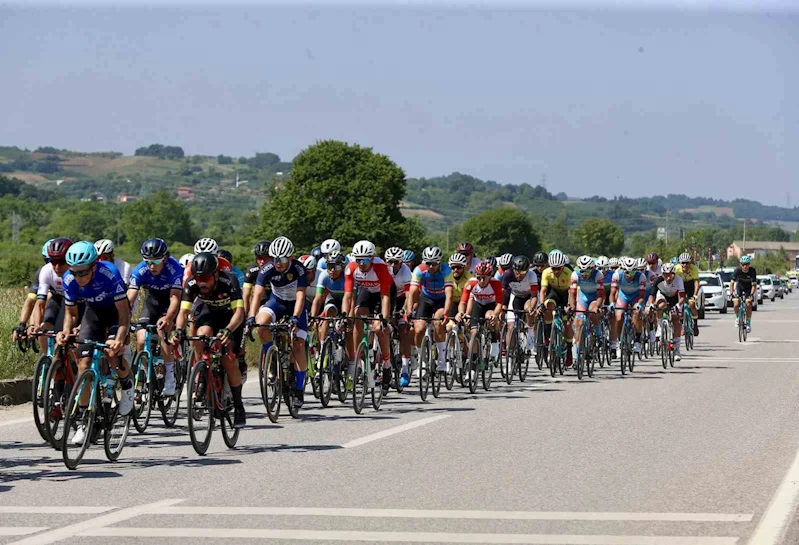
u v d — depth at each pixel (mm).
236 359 21484
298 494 16562
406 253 35000
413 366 32812
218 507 15609
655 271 46188
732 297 59312
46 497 16406
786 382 35281
